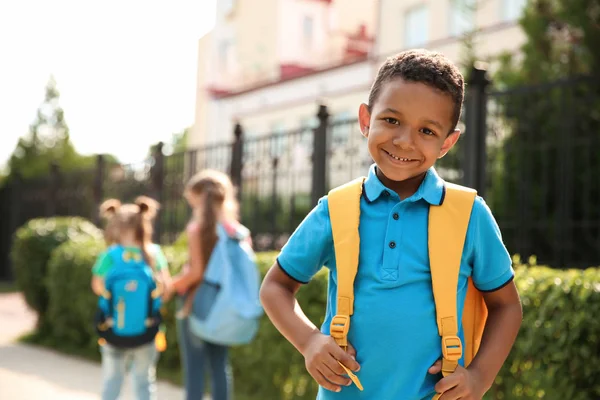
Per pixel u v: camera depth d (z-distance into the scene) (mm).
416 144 1691
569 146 5750
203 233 4477
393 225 1745
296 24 20312
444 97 1699
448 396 1630
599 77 5285
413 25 14883
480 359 1729
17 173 15477
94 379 6867
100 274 4625
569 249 6004
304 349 1746
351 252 1739
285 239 7172
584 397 3514
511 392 3879
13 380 6754
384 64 1794
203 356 4578
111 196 10633
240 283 4457
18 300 13609
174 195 9000
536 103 6727
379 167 1761
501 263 1802
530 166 6129
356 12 20188
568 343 3537
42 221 9586
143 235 4746
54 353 8250
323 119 6656
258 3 20969
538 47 7211
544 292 3715
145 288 4574
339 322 1711
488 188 6258
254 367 5762
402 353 1676
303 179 11633
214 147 8344
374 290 1711
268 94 17938
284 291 1861
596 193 6480
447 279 1703
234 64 21484
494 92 5355
